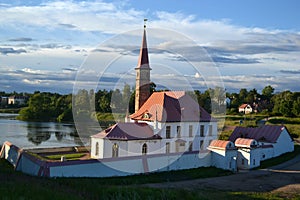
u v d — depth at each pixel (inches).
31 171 901.2
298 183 953.5
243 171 1131.3
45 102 3531.0
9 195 501.7
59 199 526.6
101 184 789.9
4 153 1184.8
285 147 1456.7
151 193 696.4
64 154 1334.9
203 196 721.0
